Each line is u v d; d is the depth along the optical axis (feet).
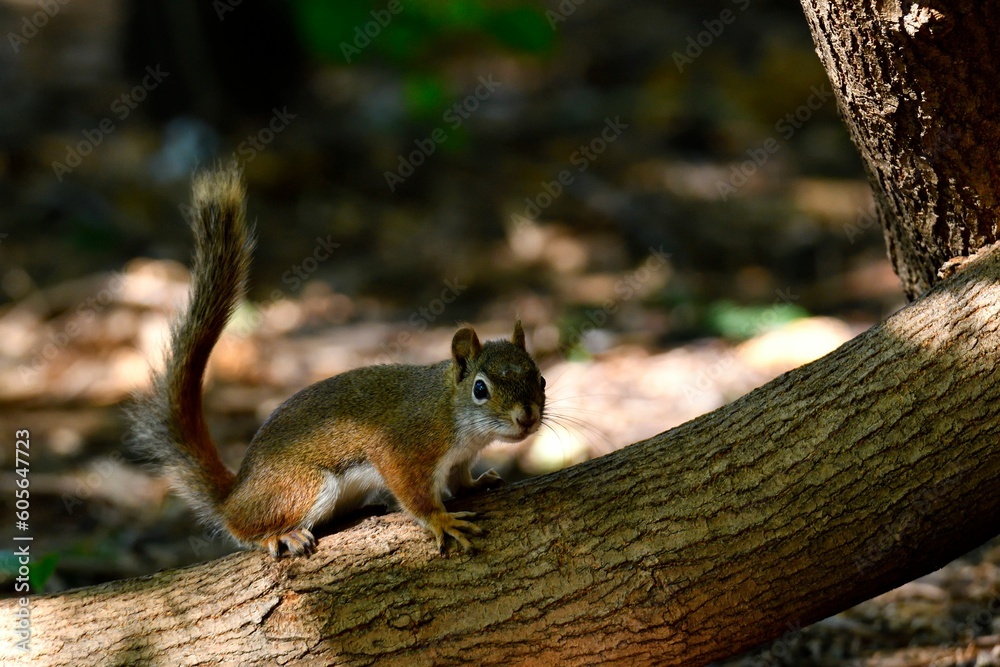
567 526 18.07
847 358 18.20
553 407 38.09
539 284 54.39
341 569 18.45
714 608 17.62
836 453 17.46
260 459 21.08
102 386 42.39
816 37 19.20
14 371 43.60
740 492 17.67
